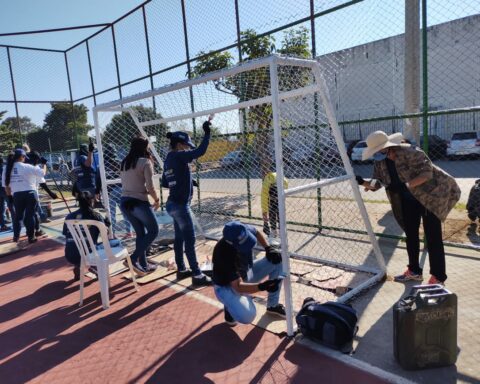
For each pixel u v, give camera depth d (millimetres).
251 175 7270
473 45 11898
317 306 3164
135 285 4562
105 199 5820
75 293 4707
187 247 4566
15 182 7238
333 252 5348
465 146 13008
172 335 3496
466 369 2658
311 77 4383
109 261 4207
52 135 13758
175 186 4438
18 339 3660
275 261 3529
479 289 3805
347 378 2670
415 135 6117
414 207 3904
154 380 2867
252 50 6953
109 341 3486
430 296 2633
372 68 9969
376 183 3971
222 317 3754
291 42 6551
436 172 3682
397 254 5062
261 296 4141
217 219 7977
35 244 7383
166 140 7215
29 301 4574
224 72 3613
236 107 4574
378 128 10984
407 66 6051
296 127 5371
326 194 8031
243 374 2832
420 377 2605
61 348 3434
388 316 3484
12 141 22109
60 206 11953
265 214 5977
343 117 9961
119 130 7410
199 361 3049
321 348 3055
